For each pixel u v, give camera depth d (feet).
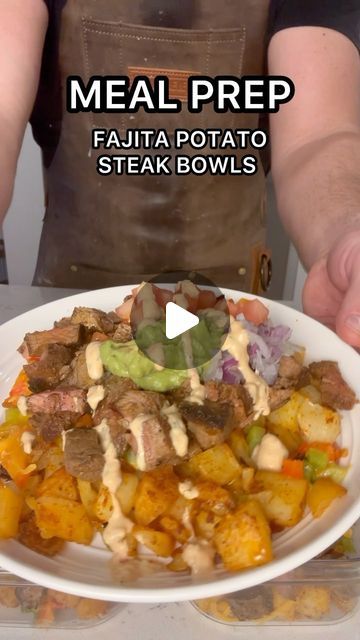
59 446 1.38
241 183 2.43
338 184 1.88
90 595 1.09
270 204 2.90
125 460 1.32
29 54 2.11
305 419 1.43
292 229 1.94
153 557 1.22
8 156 1.97
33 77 2.13
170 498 1.25
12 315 1.99
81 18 2.18
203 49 2.22
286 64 2.17
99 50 2.23
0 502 1.25
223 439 1.33
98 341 1.50
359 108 2.18
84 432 1.32
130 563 1.20
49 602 1.22
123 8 2.16
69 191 2.46
